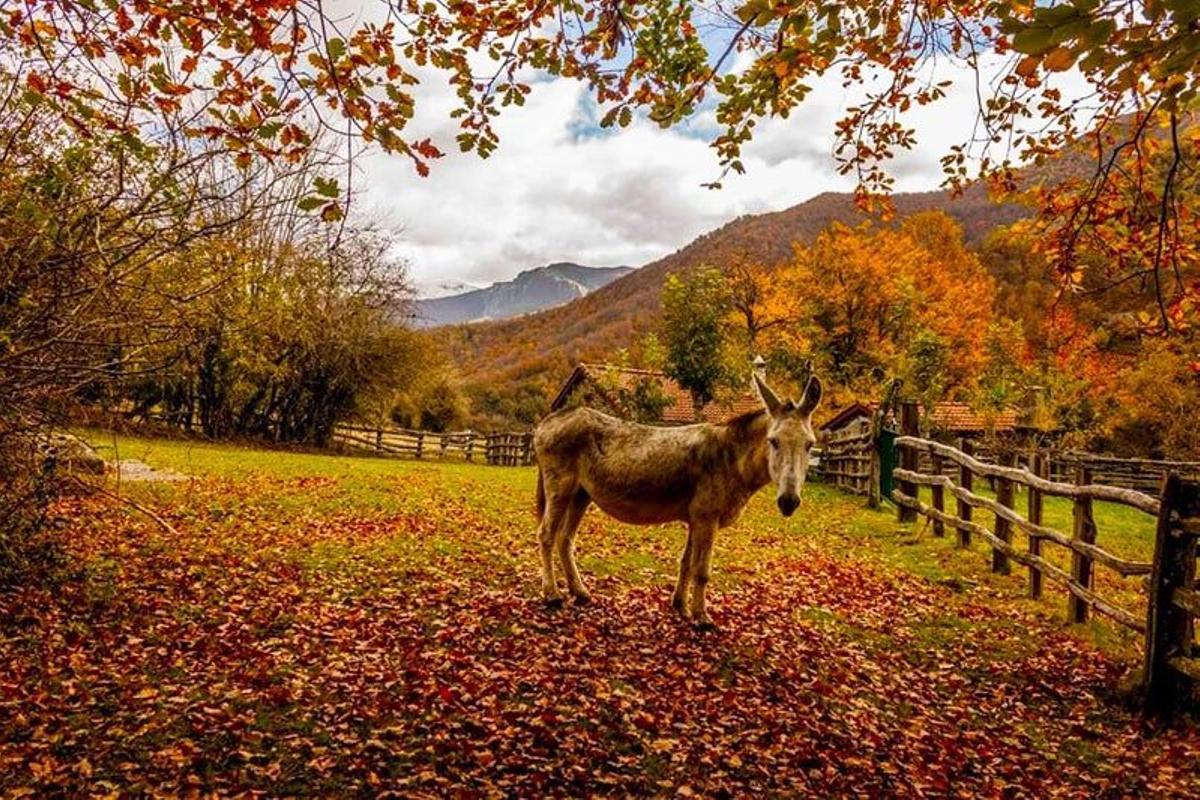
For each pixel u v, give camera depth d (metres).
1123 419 33.59
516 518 13.02
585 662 5.63
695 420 36.19
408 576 7.97
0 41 3.58
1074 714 5.43
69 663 4.99
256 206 4.50
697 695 5.19
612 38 3.91
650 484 6.71
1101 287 4.95
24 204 4.31
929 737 4.91
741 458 6.43
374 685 4.98
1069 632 7.27
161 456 19.06
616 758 4.25
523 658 5.63
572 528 7.28
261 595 6.91
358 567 8.23
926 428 31.03
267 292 23.06
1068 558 11.05
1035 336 48.09
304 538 9.66
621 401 35.44
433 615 6.60
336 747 4.17
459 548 9.72
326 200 3.44
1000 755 4.73
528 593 7.52
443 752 4.18
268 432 33.50
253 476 16.55
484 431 54.91
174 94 3.46
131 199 4.67
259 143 3.65
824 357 37.38
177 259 5.23
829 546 11.40
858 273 39.34
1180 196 4.45
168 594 6.66
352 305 33.00
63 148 4.80
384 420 41.25
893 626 7.34
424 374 36.78
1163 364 30.59
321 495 13.94
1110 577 10.32
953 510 15.22
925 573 9.67
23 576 6.35
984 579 9.29
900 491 13.34
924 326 38.41
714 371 34.28
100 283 4.58
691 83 4.07
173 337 5.30
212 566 7.75
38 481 6.14
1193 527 5.13
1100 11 1.91
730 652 6.12
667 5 3.93
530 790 3.87
